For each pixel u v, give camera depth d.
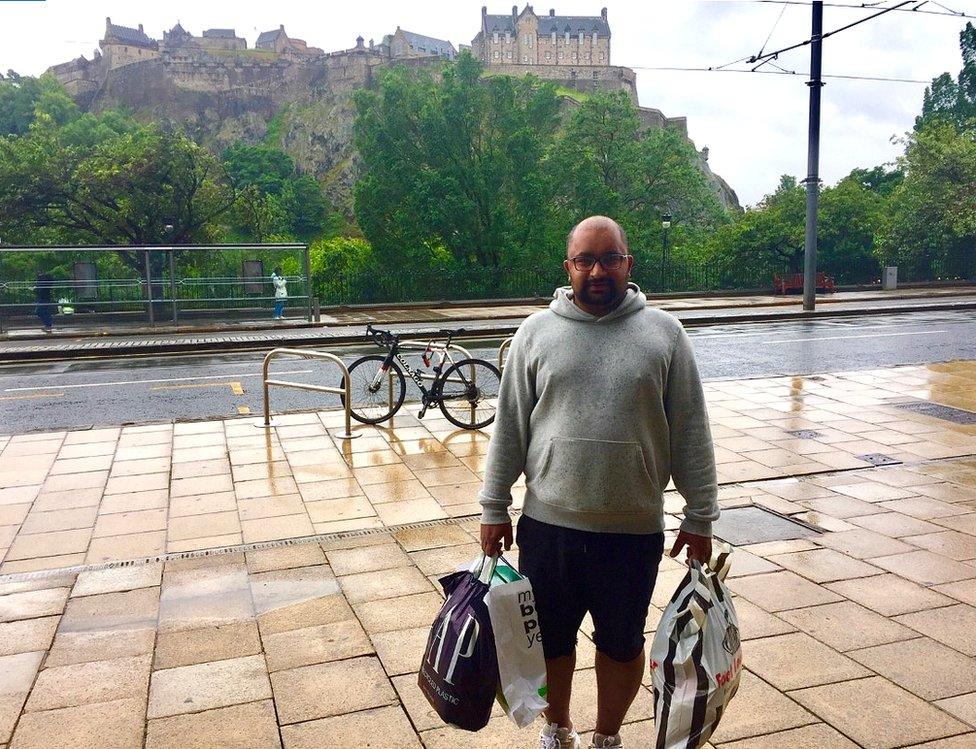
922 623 3.67
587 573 2.33
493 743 2.82
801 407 8.95
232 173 91.75
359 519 5.38
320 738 2.87
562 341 2.28
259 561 4.64
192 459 6.98
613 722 2.49
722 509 5.45
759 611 3.81
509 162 31.39
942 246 34.25
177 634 3.72
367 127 30.86
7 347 16.64
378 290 29.69
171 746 2.83
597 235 2.21
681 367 2.27
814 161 21.75
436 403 8.12
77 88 115.50
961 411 8.67
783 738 2.78
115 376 12.61
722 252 33.44
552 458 2.29
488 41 113.81
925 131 36.06
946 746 2.73
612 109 38.84
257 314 22.92
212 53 115.94
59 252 21.17
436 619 2.38
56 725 2.97
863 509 5.39
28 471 6.68
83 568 4.57
